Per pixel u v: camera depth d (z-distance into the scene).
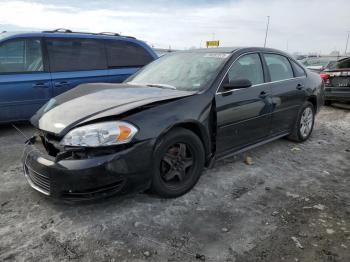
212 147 3.60
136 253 2.41
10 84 5.34
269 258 2.40
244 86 3.53
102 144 2.66
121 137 2.71
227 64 3.77
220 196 3.33
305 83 5.11
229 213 3.01
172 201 3.19
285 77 4.77
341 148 5.12
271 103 4.31
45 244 2.50
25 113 5.58
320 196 3.40
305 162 4.43
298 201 3.28
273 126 4.51
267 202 3.24
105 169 2.65
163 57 4.62
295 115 4.98
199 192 3.40
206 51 4.25
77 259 2.34
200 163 3.38
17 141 5.12
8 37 5.39
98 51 6.27
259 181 3.74
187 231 2.70
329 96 8.46
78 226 2.74
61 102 3.30
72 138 2.69
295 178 3.86
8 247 2.46
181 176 3.26
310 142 5.41
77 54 6.04
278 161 4.43
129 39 6.73
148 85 3.80
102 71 6.27
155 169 2.96
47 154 2.90
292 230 2.76
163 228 2.74
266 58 4.46
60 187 2.70
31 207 3.04
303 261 2.38
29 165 2.96
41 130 3.01
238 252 2.46
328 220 2.93
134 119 2.83
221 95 3.56
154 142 2.88
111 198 2.77
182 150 3.22
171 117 3.02
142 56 6.86
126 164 2.74
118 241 2.55
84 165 2.62
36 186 2.97
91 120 2.76
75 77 5.95
